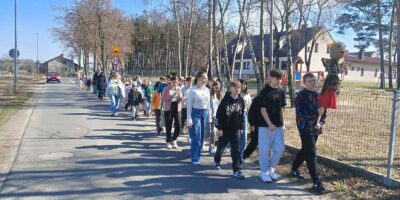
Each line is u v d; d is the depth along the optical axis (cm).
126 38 4122
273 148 652
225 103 672
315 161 602
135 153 842
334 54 712
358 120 1308
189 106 751
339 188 602
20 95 2542
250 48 1357
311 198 569
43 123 1270
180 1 1978
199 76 756
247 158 804
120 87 1553
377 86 4369
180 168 724
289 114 1436
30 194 565
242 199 559
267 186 622
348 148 857
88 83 3475
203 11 1877
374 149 848
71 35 4641
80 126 1223
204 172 700
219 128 684
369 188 593
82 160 769
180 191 589
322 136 1010
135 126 1255
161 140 1007
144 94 1517
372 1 3762
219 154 711
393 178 609
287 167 723
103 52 3725
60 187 598
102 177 654
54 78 5306
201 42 3275
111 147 900
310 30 4569
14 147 883
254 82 4103
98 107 1884
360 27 3994
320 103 642
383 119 1319
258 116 648
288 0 1716
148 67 8031
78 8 3612
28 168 704
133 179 646
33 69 9006
